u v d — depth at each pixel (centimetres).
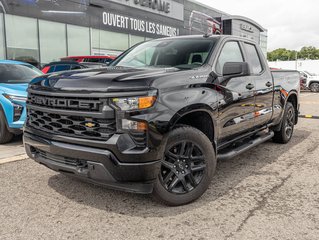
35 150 386
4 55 1573
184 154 360
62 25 1812
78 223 327
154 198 353
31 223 327
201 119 392
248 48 515
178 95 343
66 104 337
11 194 394
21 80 703
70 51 1870
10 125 613
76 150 328
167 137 330
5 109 612
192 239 298
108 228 318
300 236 302
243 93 455
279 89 583
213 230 314
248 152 594
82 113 325
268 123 572
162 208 360
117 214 346
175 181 354
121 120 313
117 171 316
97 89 320
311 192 405
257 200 381
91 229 316
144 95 316
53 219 335
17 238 300
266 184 432
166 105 329
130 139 314
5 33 1566
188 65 421
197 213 349
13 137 660
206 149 373
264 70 542
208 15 3117
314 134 762
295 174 473
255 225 323
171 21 2622
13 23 1594
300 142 678
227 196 393
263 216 341
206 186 379
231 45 470
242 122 462
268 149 616
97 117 318
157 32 2486
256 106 500
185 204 368
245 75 476
